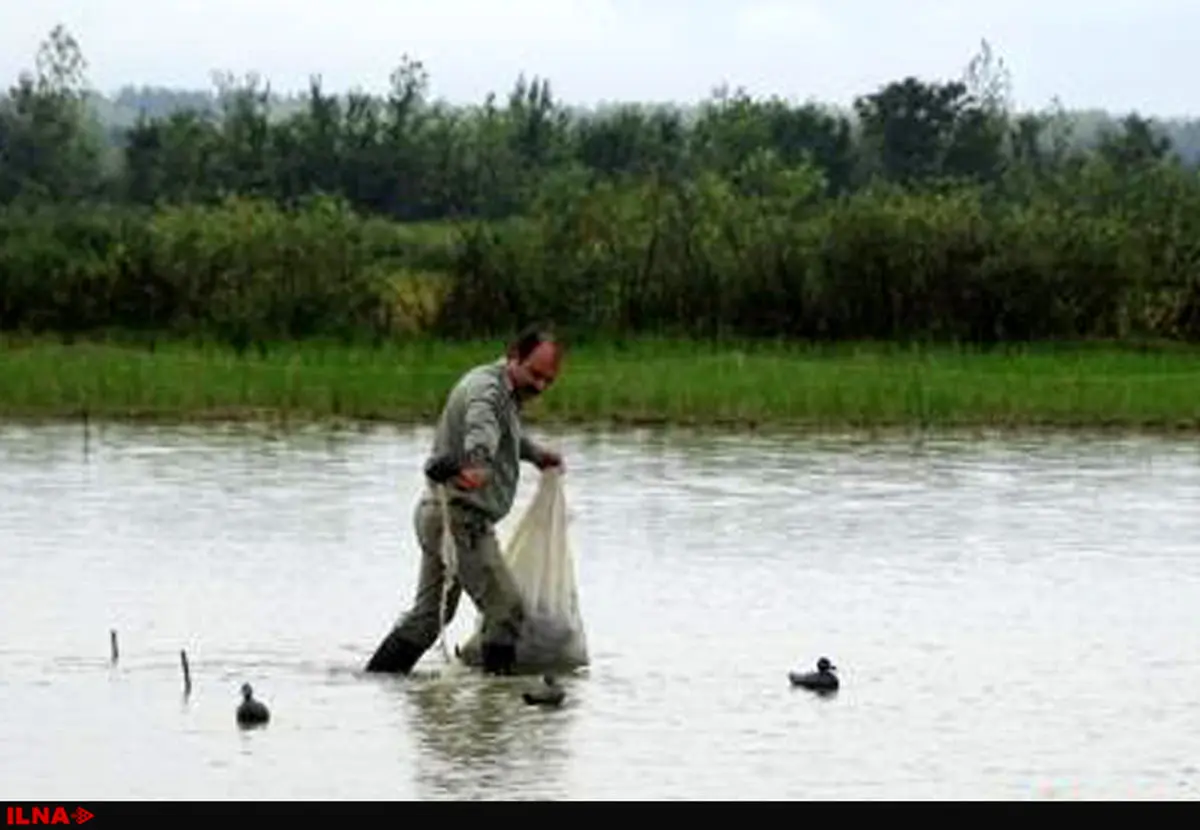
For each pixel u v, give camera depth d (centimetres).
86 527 3447
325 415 4869
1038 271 6228
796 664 2614
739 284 6231
